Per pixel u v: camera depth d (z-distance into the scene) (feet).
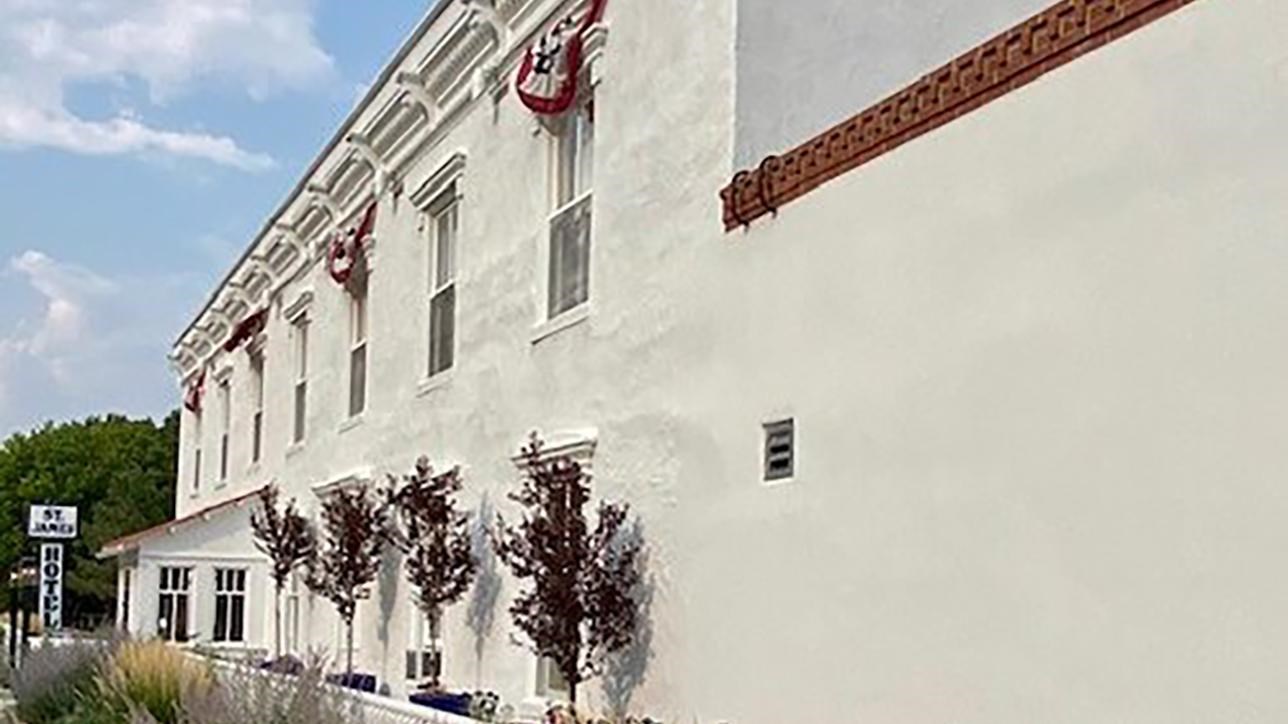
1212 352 18.02
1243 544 17.38
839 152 26.96
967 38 33.81
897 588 24.22
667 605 33.12
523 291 45.24
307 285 75.66
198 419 110.73
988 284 22.45
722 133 32.27
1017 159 21.93
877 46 33.35
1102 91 20.20
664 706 32.76
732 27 32.35
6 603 182.91
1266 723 16.90
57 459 188.85
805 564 27.20
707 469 31.60
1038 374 21.16
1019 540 21.34
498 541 41.11
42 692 57.88
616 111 38.52
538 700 41.78
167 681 46.75
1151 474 18.89
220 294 96.53
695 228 33.12
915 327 24.27
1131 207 19.52
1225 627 17.56
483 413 48.14
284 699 36.91
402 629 55.62
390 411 59.31
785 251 28.78
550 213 44.09
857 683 25.21
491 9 47.50
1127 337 19.47
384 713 38.42
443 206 55.01
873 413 25.31
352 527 58.08
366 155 62.59
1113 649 19.34
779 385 28.68
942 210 23.73
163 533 82.94
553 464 38.58
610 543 35.47
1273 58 17.40
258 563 83.51
